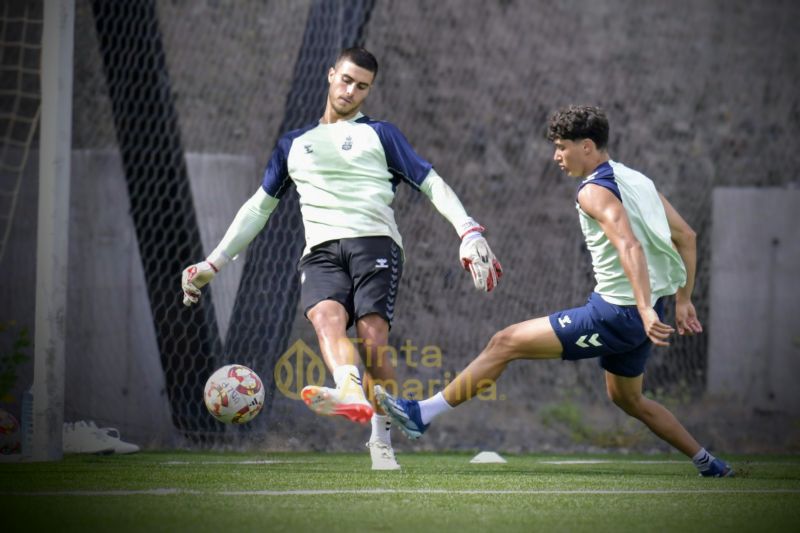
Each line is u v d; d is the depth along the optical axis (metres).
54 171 19.58
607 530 11.00
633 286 15.42
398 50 40.38
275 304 25.77
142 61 27.42
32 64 32.16
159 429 26.16
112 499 13.18
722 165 41.47
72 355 26.14
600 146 16.39
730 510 12.89
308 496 13.61
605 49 43.81
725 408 31.80
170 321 26.38
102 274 26.77
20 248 26.69
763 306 33.31
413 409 16.27
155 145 27.12
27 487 14.69
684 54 44.25
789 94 44.09
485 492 14.45
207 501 12.99
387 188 16.38
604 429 29.33
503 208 37.88
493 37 42.62
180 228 26.91
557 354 16.44
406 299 32.50
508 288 33.97
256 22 38.31
